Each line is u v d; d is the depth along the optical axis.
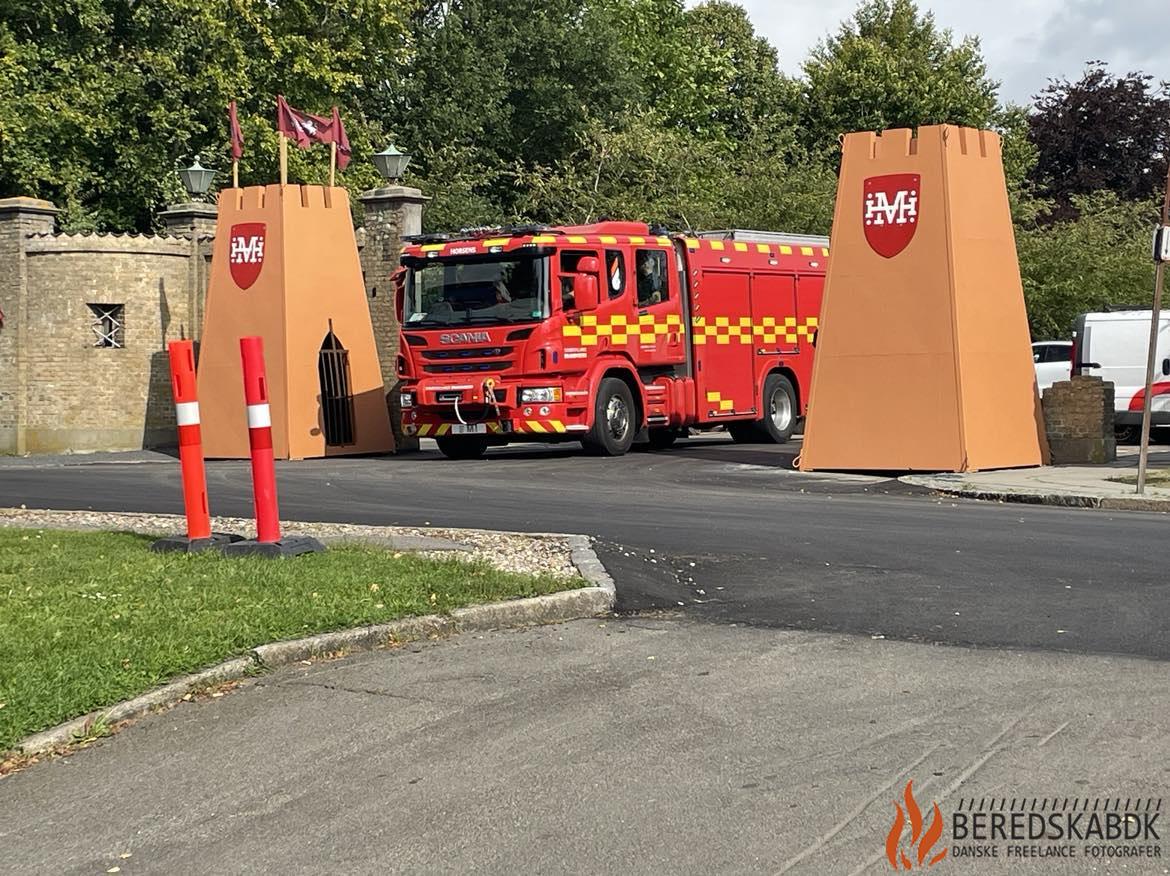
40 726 6.25
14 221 27.48
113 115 37.91
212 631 7.69
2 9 37.12
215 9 38.91
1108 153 51.09
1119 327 25.28
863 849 4.67
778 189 39.75
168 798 5.49
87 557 10.41
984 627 8.13
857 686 6.84
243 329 24.06
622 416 22.39
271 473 10.55
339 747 6.06
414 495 15.78
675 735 6.07
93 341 27.52
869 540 11.61
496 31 50.09
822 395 18.98
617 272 22.34
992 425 18.58
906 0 56.84
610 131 43.69
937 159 18.34
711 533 12.08
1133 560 10.41
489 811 5.17
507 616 8.60
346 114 43.06
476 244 21.89
